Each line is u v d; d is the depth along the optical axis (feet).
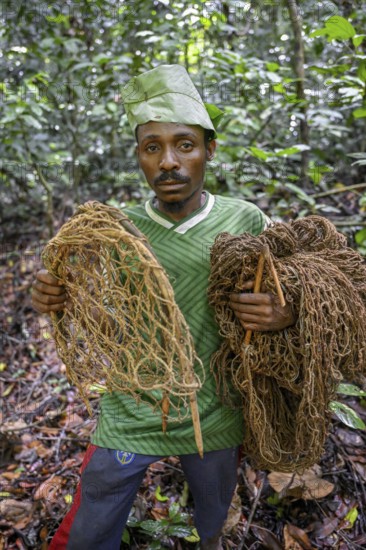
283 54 11.25
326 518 6.45
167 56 10.34
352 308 4.57
